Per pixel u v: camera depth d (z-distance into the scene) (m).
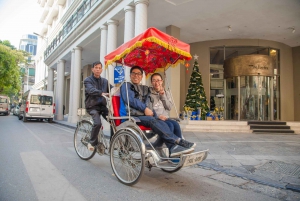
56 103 20.98
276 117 14.94
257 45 14.73
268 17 11.56
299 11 10.89
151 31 3.55
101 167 4.61
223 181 3.88
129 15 10.14
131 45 3.83
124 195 3.18
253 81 14.13
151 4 10.16
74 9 18.22
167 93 4.61
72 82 17.09
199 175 4.20
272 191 3.44
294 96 15.64
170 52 4.49
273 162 5.02
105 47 12.50
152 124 3.60
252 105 14.06
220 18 11.70
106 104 4.84
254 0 9.91
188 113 12.07
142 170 3.33
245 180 3.93
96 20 12.95
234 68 14.01
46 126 14.16
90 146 4.76
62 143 7.49
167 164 3.36
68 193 3.21
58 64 21.30
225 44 14.77
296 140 8.29
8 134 9.59
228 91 14.85
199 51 15.13
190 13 11.09
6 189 3.31
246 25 12.57
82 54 18.84
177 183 3.74
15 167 4.48
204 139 8.15
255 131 10.73
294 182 3.78
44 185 3.52
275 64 15.22
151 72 5.39
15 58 27.30
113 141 3.92
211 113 12.94
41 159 5.19
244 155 5.68
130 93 3.96
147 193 3.27
